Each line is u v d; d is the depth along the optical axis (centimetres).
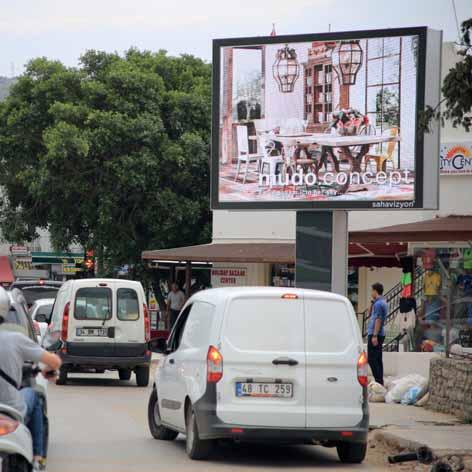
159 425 1881
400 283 3916
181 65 5844
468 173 3609
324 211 3036
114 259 5591
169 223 5375
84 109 5331
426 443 1748
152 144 5359
